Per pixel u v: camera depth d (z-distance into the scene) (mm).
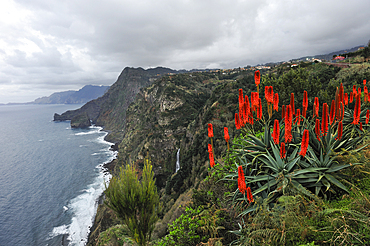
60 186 86375
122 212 6570
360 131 5555
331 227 3055
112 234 14688
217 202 6727
